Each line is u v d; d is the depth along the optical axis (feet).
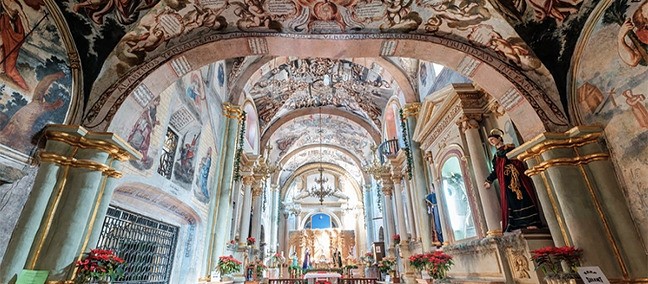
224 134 35.96
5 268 11.15
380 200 59.36
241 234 41.57
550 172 15.30
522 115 17.35
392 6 17.06
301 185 95.09
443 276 22.54
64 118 14.11
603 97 14.55
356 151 73.41
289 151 75.10
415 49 18.89
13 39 12.09
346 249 83.41
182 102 25.55
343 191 94.43
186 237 28.45
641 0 12.65
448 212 27.20
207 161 31.55
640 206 12.89
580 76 15.66
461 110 23.91
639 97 12.82
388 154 47.37
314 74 49.57
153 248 23.86
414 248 37.68
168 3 15.87
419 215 32.83
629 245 12.96
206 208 31.14
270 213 71.61
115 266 13.42
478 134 22.89
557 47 16.38
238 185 39.75
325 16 17.49
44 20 13.44
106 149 14.39
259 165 53.57
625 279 12.71
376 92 50.44
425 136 31.27
